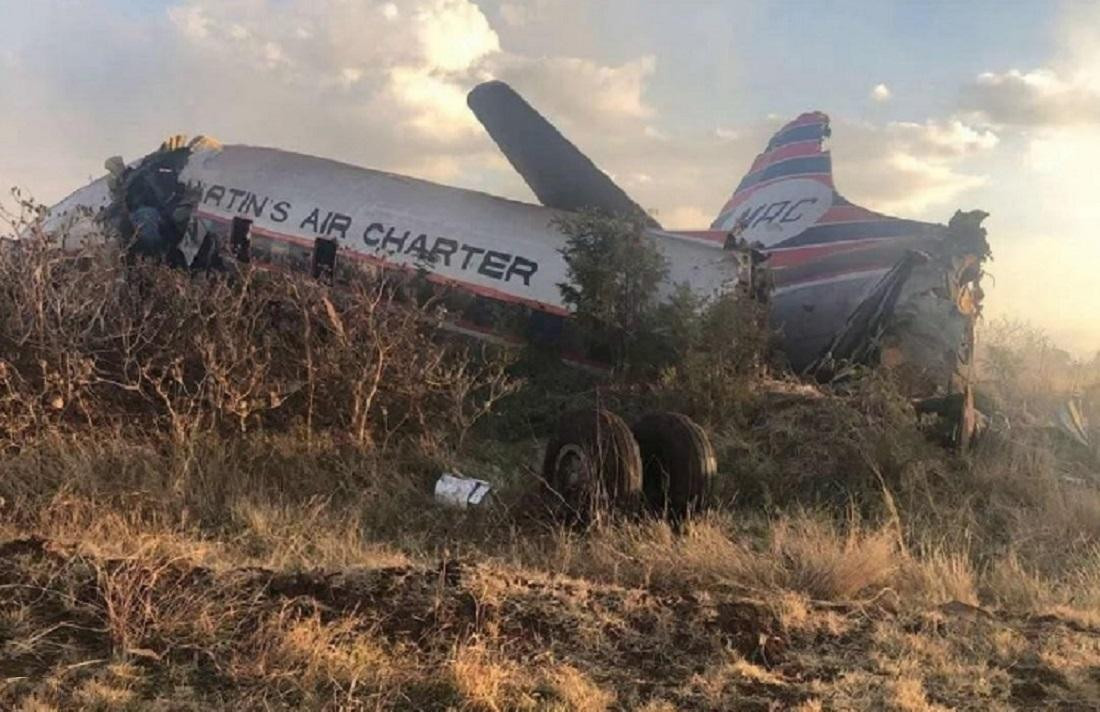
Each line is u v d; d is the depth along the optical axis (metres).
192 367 9.69
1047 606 6.18
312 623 4.62
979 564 7.49
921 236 13.41
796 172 16.42
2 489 7.30
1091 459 11.32
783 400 10.62
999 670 4.84
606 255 11.38
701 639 5.02
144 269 10.83
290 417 9.69
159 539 6.10
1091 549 7.73
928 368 12.59
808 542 6.87
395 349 9.93
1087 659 5.00
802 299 14.11
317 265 14.05
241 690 4.07
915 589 6.35
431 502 8.35
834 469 9.41
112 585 4.73
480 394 11.23
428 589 5.20
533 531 7.63
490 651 4.59
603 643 4.87
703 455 7.82
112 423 8.84
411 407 9.91
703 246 12.57
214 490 7.74
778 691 4.46
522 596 5.28
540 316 12.34
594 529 7.32
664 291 11.95
